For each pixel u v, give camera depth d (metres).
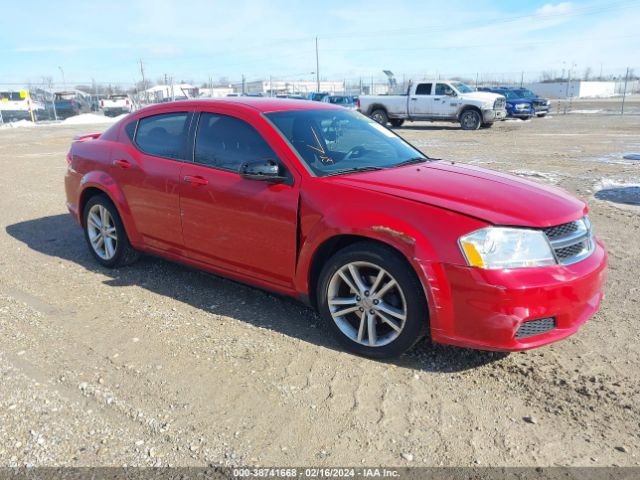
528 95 31.67
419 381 3.34
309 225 3.68
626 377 3.35
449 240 3.19
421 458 2.68
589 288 3.35
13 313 4.38
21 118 43.88
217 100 4.60
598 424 2.92
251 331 4.02
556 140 17.53
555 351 3.68
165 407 3.09
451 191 3.55
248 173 3.80
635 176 10.20
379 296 3.49
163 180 4.60
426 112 25.17
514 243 3.17
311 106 4.68
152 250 4.94
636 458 2.66
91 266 5.57
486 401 3.13
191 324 4.14
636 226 6.70
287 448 2.75
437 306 3.24
